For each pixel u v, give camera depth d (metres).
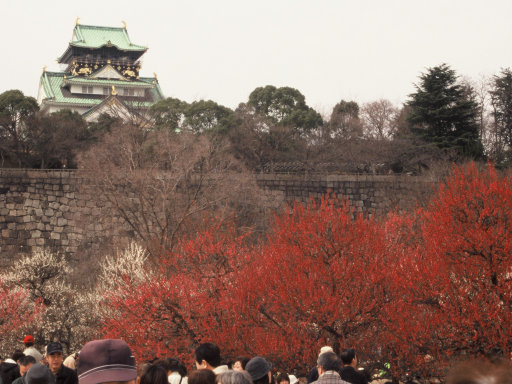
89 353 9.64
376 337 41.59
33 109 135.00
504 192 39.88
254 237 101.44
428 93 134.62
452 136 132.50
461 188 41.16
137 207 108.44
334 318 39.38
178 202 102.50
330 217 43.66
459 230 40.06
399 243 53.94
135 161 99.62
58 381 22.48
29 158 135.88
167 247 81.50
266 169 134.75
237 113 142.12
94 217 109.62
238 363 21.39
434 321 37.94
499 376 6.57
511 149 149.75
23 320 66.94
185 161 97.06
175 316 44.75
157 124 136.12
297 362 40.50
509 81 166.75
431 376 38.94
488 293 38.47
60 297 71.56
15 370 25.23
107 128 139.62
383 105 150.00
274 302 41.44
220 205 103.31
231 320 43.66
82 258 107.44
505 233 38.59
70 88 194.50
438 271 39.00
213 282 46.75
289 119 141.38
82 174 107.00
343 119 147.12
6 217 109.44
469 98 166.50
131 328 44.66
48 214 110.25
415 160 126.88
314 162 131.25
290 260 42.94
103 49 199.50
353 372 21.28
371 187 120.00
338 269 40.72
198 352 19.03
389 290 41.09
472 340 37.44
